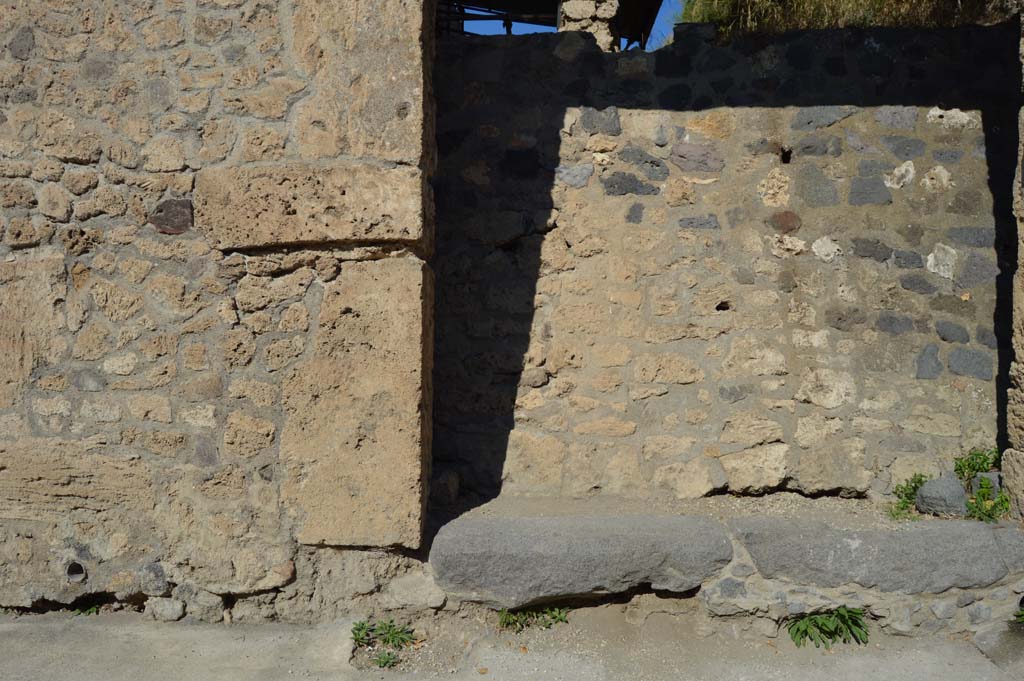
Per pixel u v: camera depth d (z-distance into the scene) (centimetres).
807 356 383
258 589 313
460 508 358
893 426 382
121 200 308
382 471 305
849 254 385
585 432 383
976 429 380
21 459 314
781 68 389
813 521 336
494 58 392
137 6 305
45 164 309
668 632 316
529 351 385
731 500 379
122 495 313
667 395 384
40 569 319
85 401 312
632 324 384
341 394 305
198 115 305
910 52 389
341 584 316
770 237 386
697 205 387
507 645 309
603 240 386
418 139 299
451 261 389
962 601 315
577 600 321
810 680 288
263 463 309
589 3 443
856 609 314
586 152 389
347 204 298
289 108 302
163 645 302
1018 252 342
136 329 310
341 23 299
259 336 307
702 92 390
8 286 311
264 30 302
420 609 315
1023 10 373
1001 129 386
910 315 384
